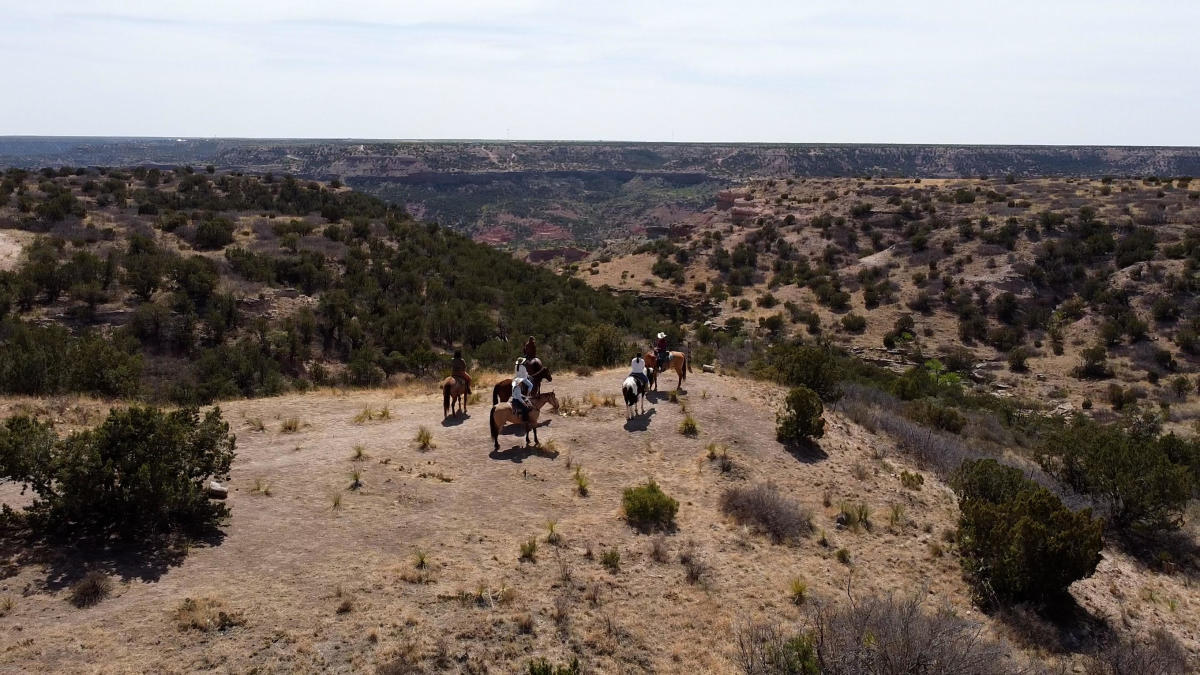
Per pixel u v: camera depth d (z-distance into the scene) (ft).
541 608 35.04
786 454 60.75
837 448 64.85
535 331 150.92
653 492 46.80
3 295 108.47
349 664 29.40
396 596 34.37
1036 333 195.42
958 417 98.63
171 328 115.14
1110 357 173.78
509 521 43.83
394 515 42.70
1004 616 41.70
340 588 34.19
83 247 141.18
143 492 35.09
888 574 44.52
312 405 65.26
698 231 363.56
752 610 37.70
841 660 30.96
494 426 53.42
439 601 34.42
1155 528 62.34
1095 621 43.80
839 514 51.42
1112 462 65.16
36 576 31.78
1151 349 171.42
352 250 173.17
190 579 33.47
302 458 49.88
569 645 32.86
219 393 93.56
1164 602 50.57
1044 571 42.91
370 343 131.13
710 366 88.07
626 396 62.23
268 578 34.45
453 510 44.37
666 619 35.99
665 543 43.34
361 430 57.47
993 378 174.09
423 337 136.05
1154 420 126.11
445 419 60.90
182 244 156.97
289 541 38.24
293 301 137.80
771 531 46.78
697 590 38.88
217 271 138.72
